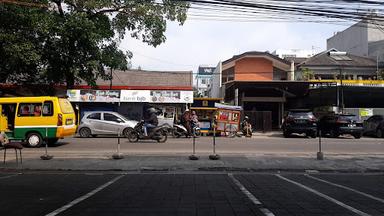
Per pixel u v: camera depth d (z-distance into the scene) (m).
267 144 21.22
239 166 13.41
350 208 7.56
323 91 34.69
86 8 25.41
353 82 37.12
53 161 14.34
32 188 9.78
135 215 6.99
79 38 24.53
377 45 50.47
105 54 27.17
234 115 28.22
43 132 19.28
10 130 19.47
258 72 43.12
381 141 23.83
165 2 26.41
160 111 32.47
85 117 25.31
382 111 35.12
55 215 7.01
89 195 8.85
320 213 7.14
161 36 27.50
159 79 38.41
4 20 23.58
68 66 25.92
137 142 21.69
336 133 27.27
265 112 33.12
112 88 33.66
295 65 44.62
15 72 26.95
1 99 19.56
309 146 20.36
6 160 14.72
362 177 12.00
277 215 7.00
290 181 11.03
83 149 18.44
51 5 24.89
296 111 27.31
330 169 13.20
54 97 19.56
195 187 9.94
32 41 24.45
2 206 7.75
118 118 25.14
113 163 13.95
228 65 43.22
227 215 6.98
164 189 9.64
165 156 15.66
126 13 26.81
